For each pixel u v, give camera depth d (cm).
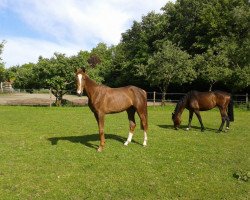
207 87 4188
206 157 898
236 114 2272
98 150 948
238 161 860
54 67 2702
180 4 4250
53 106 2759
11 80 6675
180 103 1398
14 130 1349
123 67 4741
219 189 642
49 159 852
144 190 633
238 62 3203
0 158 858
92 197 597
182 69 3241
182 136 1252
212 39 3619
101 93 957
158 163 827
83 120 1733
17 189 630
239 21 3312
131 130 1069
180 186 657
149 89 4700
